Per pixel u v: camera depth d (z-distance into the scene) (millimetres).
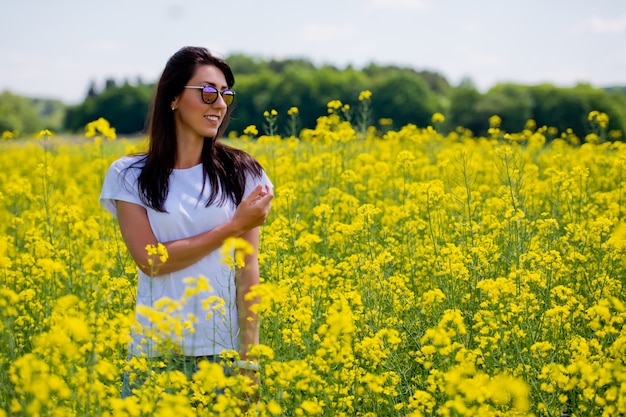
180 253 3541
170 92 3631
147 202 3629
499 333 4254
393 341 3943
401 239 6570
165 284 3645
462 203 6180
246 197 3621
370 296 4797
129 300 4980
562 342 4312
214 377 3076
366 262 4980
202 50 3705
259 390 3615
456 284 5012
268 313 4133
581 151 10172
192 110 3621
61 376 3471
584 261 5504
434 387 3604
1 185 10969
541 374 3676
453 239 6336
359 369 3902
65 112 76688
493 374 3982
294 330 3980
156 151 3660
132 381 3537
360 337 4637
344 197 6910
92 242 6430
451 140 12742
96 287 3793
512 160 6922
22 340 4430
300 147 9742
